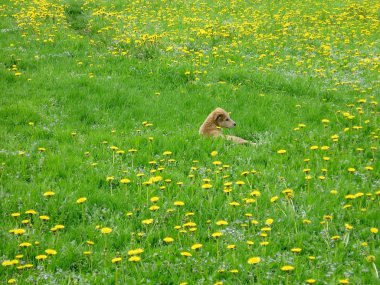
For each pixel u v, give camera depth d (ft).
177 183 30.68
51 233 26.40
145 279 22.20
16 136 40.57
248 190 30.48
